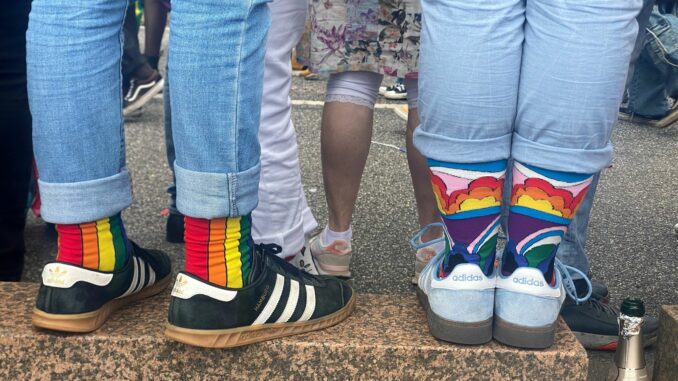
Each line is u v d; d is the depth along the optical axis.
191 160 1.45
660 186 3.79
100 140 1.52
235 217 1.50
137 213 3.22
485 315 1.58
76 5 1.49
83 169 1.51
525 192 1.53
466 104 1.44
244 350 1.62
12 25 2.19
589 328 2.06
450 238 1.59
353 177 2.14
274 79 1.84
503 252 1.63
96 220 1.55
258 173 1.52
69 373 1.64
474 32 1.42
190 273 1.52
